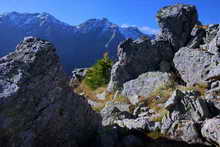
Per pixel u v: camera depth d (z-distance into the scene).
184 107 22.72
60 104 17.67
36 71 16.30
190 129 20.38
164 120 22.34
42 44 17.27
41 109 16.27
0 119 14.17
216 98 26.00
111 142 19.06
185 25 43.66
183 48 38.59
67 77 18.95
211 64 32.72
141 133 21.33
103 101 41.12
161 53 42.25
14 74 15.47
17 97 14.84
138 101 32.44
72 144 18.44
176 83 34.84
